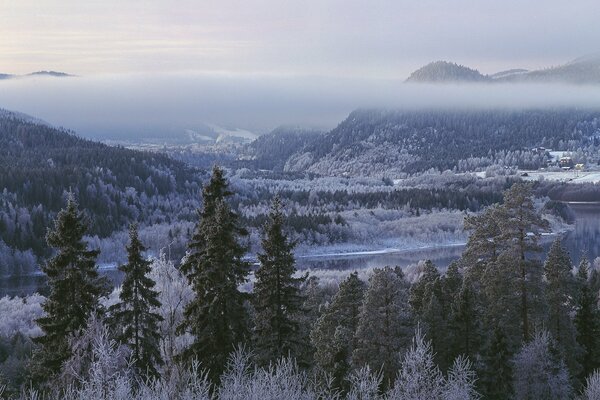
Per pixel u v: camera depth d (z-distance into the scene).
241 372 17.94
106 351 17.52
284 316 31.88
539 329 38.47
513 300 39.25
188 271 30.47
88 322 25.38
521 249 40.28
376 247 187.50
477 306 41.03
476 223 44.75
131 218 198.00
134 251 29.41
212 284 28.48
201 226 29.58
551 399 33.97
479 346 38.62
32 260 149.88
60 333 28.41
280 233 31.94
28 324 76.56
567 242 164.88
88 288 29.23
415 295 49.50
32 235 158.00
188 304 28.95
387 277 37.47
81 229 29.70
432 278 49.34
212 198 30.12
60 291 28.78
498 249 43.88
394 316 37.00
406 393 19.08
